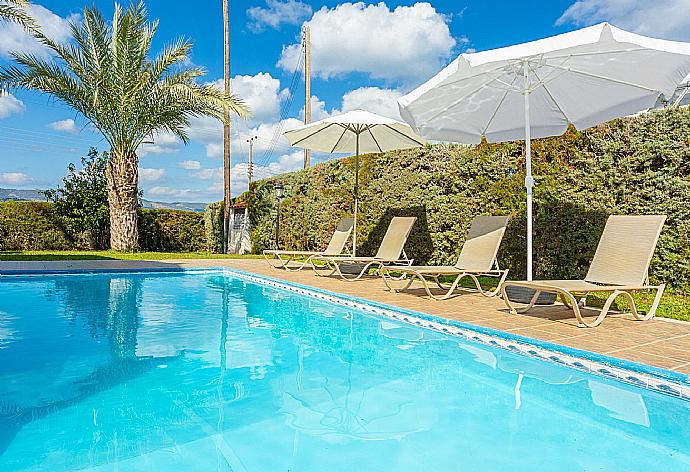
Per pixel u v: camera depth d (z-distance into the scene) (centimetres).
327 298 762
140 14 1446
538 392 353
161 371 394
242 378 379
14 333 516
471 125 747
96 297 765
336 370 404
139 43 1458
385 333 542
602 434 281
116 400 328
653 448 262
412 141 948
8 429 279
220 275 1127
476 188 906
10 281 925
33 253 1452
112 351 451
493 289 818
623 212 705
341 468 238
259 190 1709
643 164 687
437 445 266
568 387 363
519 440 272
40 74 1364
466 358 441
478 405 327
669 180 659
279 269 1143
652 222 539
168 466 237
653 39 452
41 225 1628
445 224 966
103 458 245
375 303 650
